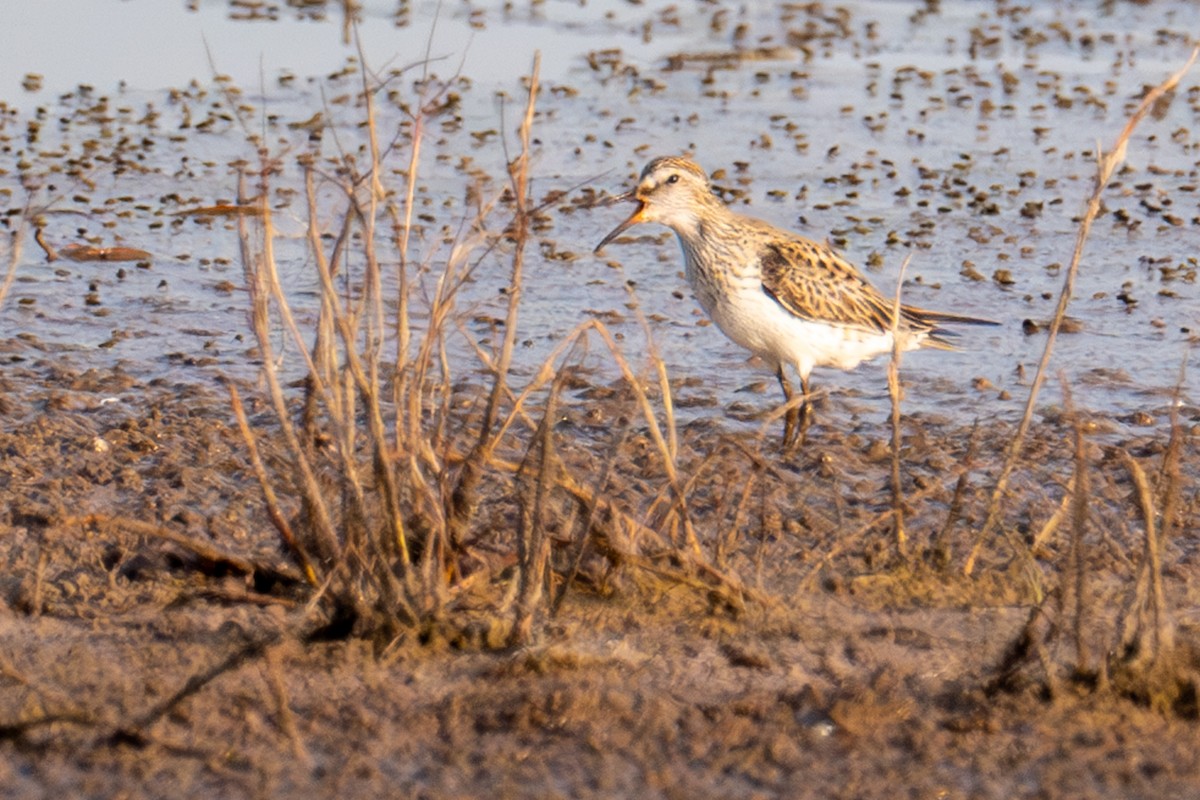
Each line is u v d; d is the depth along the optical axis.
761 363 15.13
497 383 9.65
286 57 24.62
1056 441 13.13
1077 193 20.14
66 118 21.56
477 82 23.78
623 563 9.95
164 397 13.48
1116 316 16.31
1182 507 11.73
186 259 17.16
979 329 15.95
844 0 29.25
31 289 16.06
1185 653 9.21
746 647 9.52
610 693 8.89
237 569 10.17
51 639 9.35
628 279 17.14
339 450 9.38
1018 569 10.62
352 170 10.99
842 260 14.09
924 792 8.11
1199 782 8.22
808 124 22.59
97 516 10.11
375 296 9.41
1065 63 25.70
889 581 10.45
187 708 8.60
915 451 12.94
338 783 8.02
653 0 28.73
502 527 10.82
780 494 11.95
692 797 8.02
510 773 8.16
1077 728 8.70
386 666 9.07
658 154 21.03
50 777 8.00
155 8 27.05
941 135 22.27
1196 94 24.17
